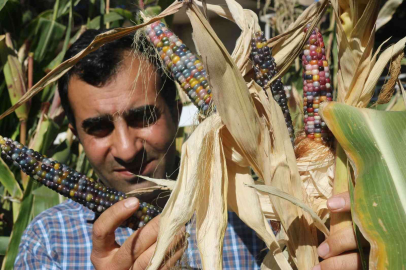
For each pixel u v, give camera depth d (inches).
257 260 58.9
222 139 46.3
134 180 56.6
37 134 97.7
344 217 41.9
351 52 44.5
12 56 101.5
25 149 48.4
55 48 111.0
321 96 47.4
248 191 46.3
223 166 45.3
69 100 57.1
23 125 103.0
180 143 100.0
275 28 117.0
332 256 42.3
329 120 41.3
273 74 46.6
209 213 44.4
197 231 44.4
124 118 54.2
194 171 43.7
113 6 124.0
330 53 105.9
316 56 47.5
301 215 44.1
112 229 45.9
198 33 41.3
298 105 74.4
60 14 112.1
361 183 38.4
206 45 41.3
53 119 103.6
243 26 47.1
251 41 46.7
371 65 44.5
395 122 40.9
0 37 98.7
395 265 35.5
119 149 54.3
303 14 48.3
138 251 45.5
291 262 48.8
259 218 45.4
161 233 42.5
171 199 43.3
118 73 53.5
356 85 44.9
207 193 44.8
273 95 46.9
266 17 122.2
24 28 110.0
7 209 114.9
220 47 41.4
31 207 92.6
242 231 60.0
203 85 48.0
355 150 39.8
